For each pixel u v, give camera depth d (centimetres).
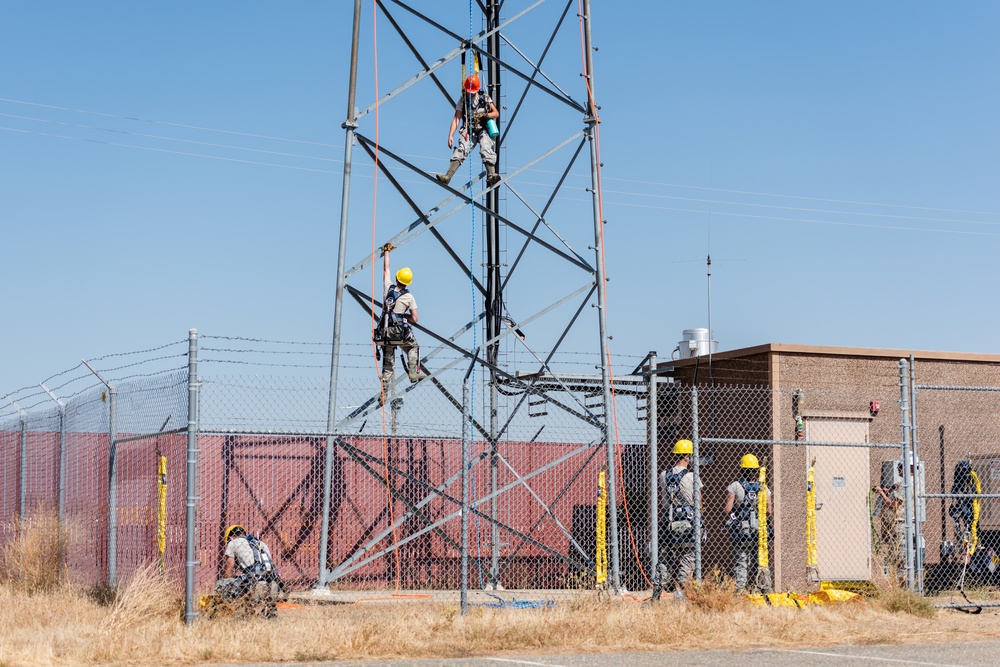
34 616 1312
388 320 1697
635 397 2028
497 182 1856
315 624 1228
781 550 1738
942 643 1230
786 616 1370
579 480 1955
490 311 1977
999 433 1973
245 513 1645
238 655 1085
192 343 1245
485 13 1967
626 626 1266
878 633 1300
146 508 1431
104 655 1067
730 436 1845
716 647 1206
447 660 1088
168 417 1316
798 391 1783
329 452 1617
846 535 1798
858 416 1828
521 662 1070
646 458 1936
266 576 1298
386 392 1692
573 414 1823
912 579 1524
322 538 1608
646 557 1884
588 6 1803
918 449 1895
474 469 1880
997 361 1975
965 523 1781
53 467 1716
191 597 1208
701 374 1945
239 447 1653
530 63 1842
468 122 1816
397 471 1686
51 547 1623
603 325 1744
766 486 1647
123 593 1314
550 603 1472
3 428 1941
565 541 1922
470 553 1855
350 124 1680
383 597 1560
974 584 1802
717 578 1462
